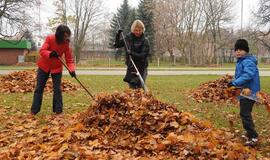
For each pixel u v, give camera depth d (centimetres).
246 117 720
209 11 6425
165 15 6606
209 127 699
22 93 1367
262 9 2303
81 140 663
